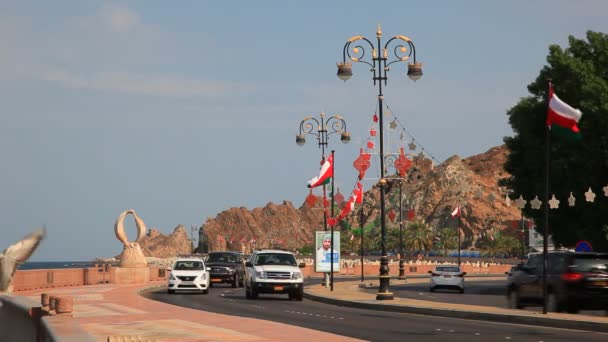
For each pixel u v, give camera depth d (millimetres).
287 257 44500
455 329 24406
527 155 61344
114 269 58750
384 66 41469
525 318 27484
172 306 32406
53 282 50906
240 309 34031
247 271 44062
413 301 39188
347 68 40719
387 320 28406
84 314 27844
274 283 42250
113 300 36781
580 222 60000
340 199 55312
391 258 190375
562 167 57844
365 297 43344
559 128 30703
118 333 20812
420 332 23188
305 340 19141
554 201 41594
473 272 136250
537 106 61281
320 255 59656
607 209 57531
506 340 20797
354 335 22094
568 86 59062
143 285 55844
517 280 34375
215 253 60438
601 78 58938
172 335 20344
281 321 27312
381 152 41656
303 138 57000
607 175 57750
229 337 19828
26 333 12109
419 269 124188
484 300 45438
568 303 30531
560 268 31203
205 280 47594
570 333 23141
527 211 62875
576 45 61812
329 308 36438
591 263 30703
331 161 56656
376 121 42406
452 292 58688
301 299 43375
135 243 61312
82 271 55625
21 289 45250
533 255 33969
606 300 30188
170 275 47688
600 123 56531
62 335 7340
